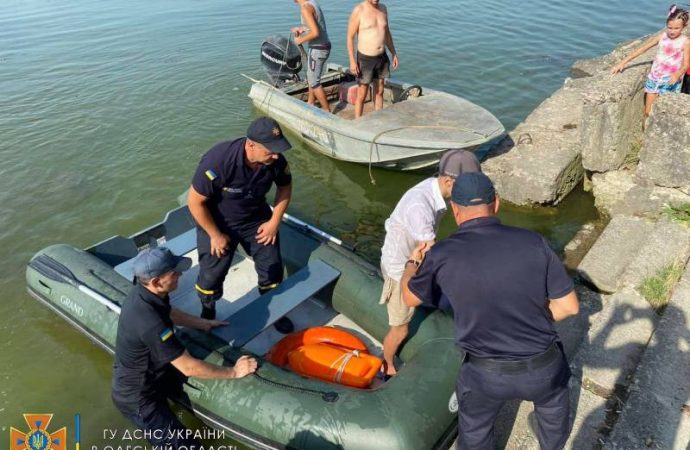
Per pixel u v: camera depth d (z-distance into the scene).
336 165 7.38
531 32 11.65
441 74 9.63
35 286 4.59
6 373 4.17
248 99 9.13
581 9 13.14
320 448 3.08
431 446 3.08
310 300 4.68
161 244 5.18
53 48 11.69
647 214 5.09
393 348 3.54
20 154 7.49
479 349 2.29
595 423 3.06
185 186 6.80
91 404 3.90
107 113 8.67
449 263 2.23
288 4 14.23
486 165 6.31
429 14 12.79
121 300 4.11
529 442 3.02
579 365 3.39
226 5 14.45
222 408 3.39
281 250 4.76
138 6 14.83
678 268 4.05
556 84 9.22
